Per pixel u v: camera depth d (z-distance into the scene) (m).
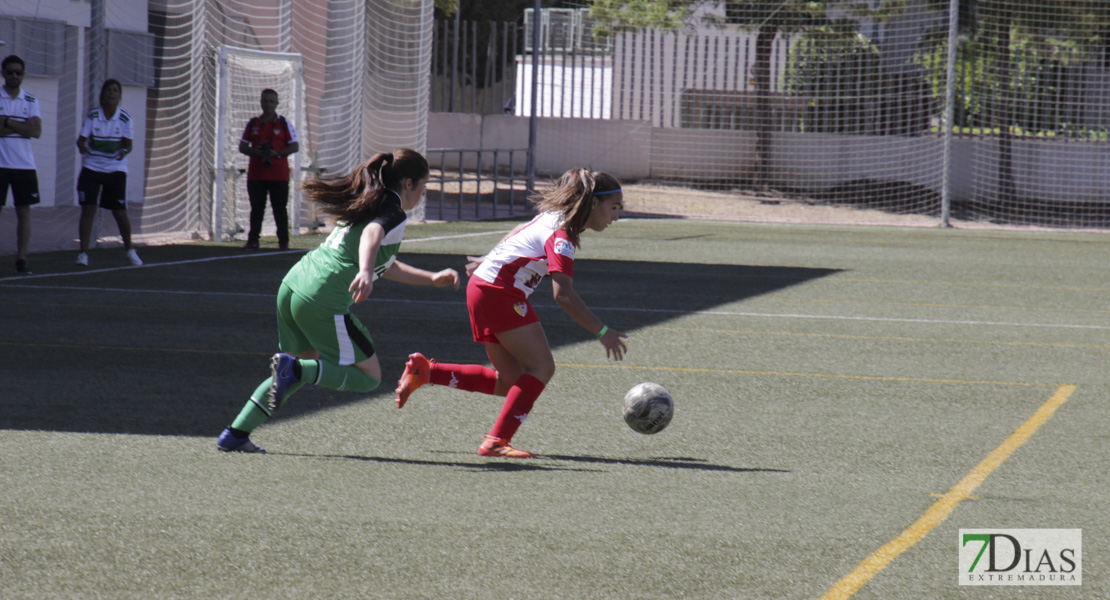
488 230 35.91
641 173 55.00
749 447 10.37
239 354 14.38
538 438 10.55
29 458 9.23
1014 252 33.69
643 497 8.59
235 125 31.20
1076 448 10.52
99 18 26.39
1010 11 49.72
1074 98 50.66
